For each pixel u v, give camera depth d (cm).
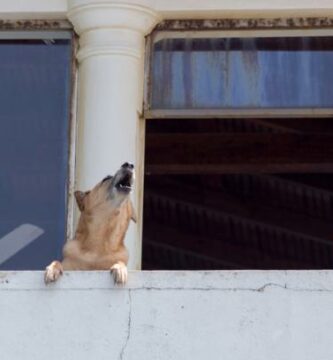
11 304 1084
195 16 1358
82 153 1330
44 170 1366
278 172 1493
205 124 1470
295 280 1073
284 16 1359
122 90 1330
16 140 1372
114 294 1081
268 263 1562
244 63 1363
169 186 1534
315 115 1358
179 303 1077
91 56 1338
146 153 1482
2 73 1378
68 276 1088
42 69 1373
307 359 1063
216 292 1076
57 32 1372
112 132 1323
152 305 1078
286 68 1362
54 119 1366
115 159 1319
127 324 1077
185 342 1072
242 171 1488
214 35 1367
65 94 1367
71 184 1355
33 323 1081
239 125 1470
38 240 1366
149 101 1356
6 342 1078
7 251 1368
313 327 1066
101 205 1212
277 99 1359
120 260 1212
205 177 1524
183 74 1362
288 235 1553
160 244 1559
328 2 1350
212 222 1555
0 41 1380
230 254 1562
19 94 1376
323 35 1366
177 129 1477
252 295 1073
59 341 1077
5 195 1371
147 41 1363
